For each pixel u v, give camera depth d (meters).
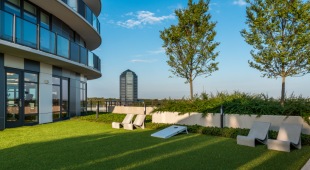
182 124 14.46
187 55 17.92
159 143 9.63
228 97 14.62
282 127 8.97
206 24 17.89
